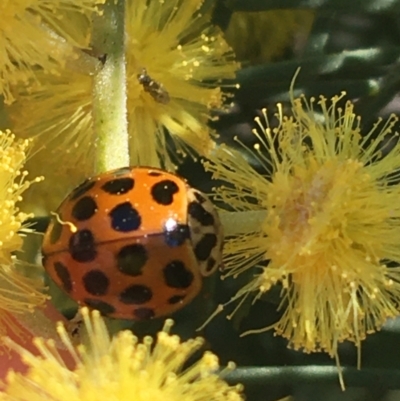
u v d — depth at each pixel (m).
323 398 0.07
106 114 0.06
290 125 0.06
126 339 0.05
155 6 0.06
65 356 0.06
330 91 0.07
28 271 0.06
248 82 0.07
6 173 0.06
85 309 0.05
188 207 0.05
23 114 0.06
